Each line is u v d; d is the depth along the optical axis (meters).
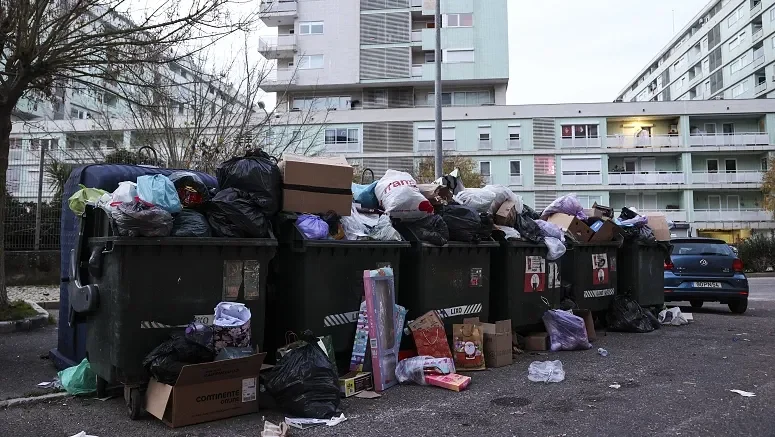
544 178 40.94
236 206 4.65
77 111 16.33
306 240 4.97
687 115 41.28
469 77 44.78
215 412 4.10
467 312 6.37
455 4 45.38
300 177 5.18
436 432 3.94
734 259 10.80
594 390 5.06
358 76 44.94
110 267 4.23
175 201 4.39
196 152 13.56
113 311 4.14
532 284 7.12
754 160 41.94
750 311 11.50
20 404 4.48
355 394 4.86
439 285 6.09
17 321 8.45
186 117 14.20
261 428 3.96
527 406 4.57
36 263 14.55
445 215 6.33
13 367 5.93
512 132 41.09
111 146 14.98
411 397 4.86
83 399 4.67
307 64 45.34
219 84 13.91
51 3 8.52
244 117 13.83
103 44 8.49
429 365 5.28
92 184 5.00
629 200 41.75
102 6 8.54
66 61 8.34
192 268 4.39
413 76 45.06
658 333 8.36
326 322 5.20
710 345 7.30
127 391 4.28
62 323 5.66
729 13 59.69
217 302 4.50
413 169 36.62
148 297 4.18
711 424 4.06
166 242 4.20
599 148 41.00
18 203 14.49
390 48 45.12
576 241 8.04
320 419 4.14
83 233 4.64
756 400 4.68
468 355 5.82
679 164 41.84
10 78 8.62
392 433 3.91
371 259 5.57
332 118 41.56
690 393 4.92
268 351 5.36
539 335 7.09
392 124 41.38
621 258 9.18
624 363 6.20
